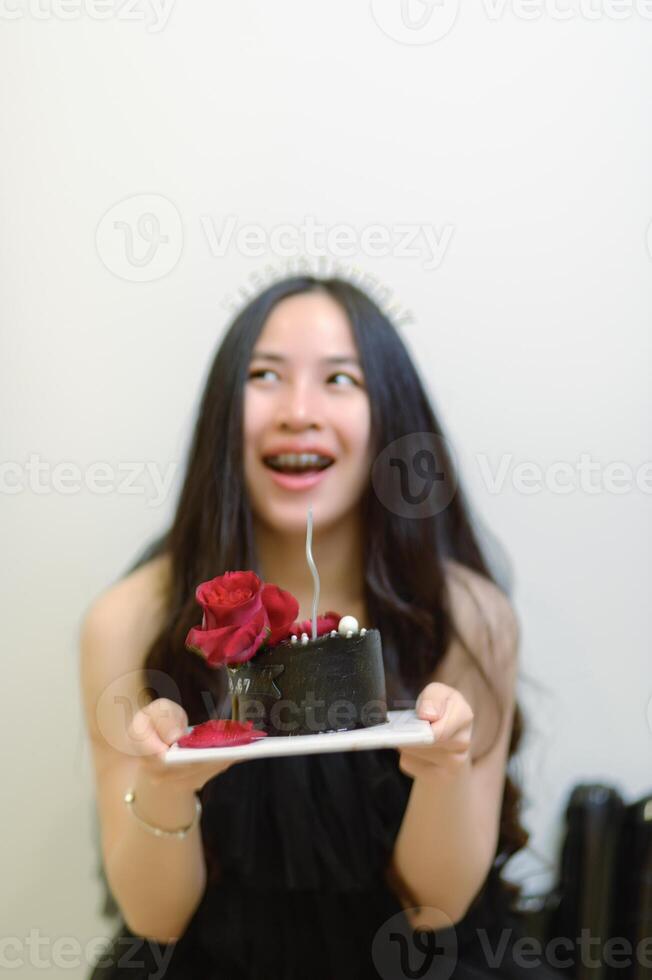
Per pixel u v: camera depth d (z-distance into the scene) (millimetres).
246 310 1249
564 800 1361
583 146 1394
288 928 1123
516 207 1387
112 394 1339
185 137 1355
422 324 1372
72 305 1337
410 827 1077
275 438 1210
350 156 1373
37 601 1316
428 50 1380
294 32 1368
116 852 1082
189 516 1229
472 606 1300
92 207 1343
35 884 1290
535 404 1383
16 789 1297
